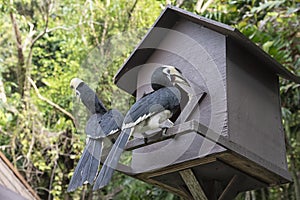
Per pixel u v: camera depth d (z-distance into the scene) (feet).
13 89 44.83
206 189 20.08
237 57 19.66
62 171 41.88
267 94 20.90
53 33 45.37
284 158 20.51
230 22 32.24
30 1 44.96
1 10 41.57
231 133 17.93
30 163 39.75
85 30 43.21
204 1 37.29
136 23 43.19
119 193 38.47
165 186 21.26
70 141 41.73
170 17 20.72
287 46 29.81
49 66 47.29
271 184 20.35
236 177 19.54
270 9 31.68
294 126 32.48
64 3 43.57
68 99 42.42
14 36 42.32
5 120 39.01
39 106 42.14
